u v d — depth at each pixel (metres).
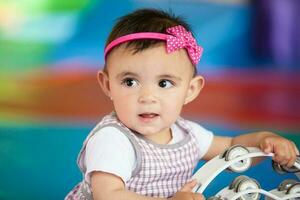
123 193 1.03
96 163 1.07
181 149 1.21
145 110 1.11
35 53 3.53
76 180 2.46
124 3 3.72
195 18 3.75
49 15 3.66
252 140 1.25
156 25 1.15
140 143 1.14
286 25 3.74
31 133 2.87
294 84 3.45
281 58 3.70
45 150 2.71
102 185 1.05
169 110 1.13
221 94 3.33
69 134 2.87
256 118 3.07
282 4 3.75
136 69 1.11
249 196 0.99
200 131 1.30
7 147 2.73
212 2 3.79
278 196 1.01
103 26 3.66
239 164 1.02
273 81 3.49
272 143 1.08
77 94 3.26
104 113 3.10
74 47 3.57
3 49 3.53
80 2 3.68
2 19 3.64
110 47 1.15
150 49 1.11
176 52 1.13
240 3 3.84
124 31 1.15
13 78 3.36
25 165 2.58
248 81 3.47
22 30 3.62
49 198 2.30
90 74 3.43
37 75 3.41
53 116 3.04
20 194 2.33
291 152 1.08
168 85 1.13
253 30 3.75
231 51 3.70
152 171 1.15
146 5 3.73
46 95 3.24
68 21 3.66
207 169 1.01
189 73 1.17
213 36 3.72
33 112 3.07
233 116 3.09
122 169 1.07
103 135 1.12
